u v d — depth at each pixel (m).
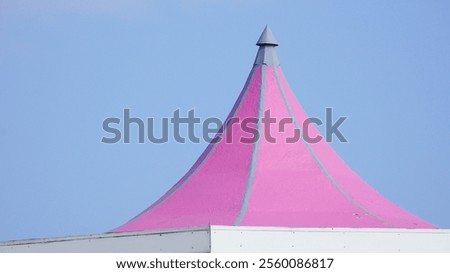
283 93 48.81
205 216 44.62
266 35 49.78
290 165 46.66
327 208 45.16
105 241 41.97
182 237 39.66
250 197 45.03
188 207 45.69
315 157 47.25
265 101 48.31
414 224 45.50
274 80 49.09
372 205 46.16
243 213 44.16
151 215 46.28
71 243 42.97
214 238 38.94
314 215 44.56
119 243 41.50
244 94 48.94
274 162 46.66
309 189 45.78
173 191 47.25
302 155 47.12
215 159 47.47
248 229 39.50
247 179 45.84
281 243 39.97
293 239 40.22
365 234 41.69
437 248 43.28
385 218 45.22
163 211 46.22
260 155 46.75
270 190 45.41
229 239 39.19
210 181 46.56
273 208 44.66
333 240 40.91
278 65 49.66
